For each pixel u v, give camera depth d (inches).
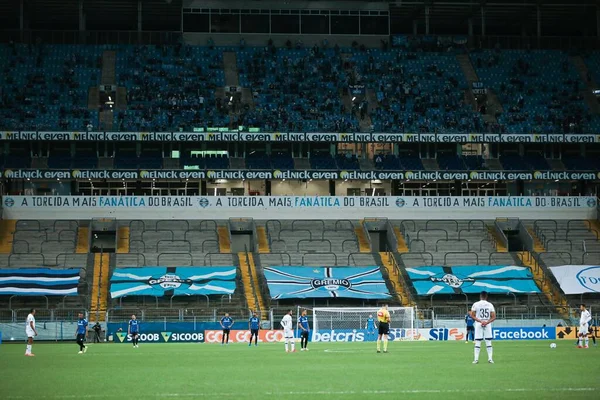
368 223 3341.5
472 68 4138.8
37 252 3002.0
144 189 3550.7
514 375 1050.1
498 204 3437.5
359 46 4217.5
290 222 3346.5
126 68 3939.5
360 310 2456.9
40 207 3228.3
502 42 4288.9
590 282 2854.3
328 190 3634.4
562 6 4271.7
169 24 4375.0
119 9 4178.2
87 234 3169.3
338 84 3954.2
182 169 3348.9
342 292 2743.6
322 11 4247.0
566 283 2847.0
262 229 3292.3
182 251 3070.9
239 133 3437.5
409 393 842.8
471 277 2871.6
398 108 3823.8
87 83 3814.0
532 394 826.2
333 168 3565.5
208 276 2792.8
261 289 2817.4
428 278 2854.3
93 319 2507.4
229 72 3976.4
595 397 797.9
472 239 3272.6
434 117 3782.0
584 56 4254.4
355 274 2874.0
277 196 3366.1
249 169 3385.8
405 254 3107.8
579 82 4087.1
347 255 3112.7
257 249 3105.3
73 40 4055.1
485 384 930.7
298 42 4195.4
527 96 3966.5
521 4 4229.8
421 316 2628.0
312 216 3368.6
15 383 986.1
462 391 857.5
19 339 2368.4
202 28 4178.2
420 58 4170.8
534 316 2620.6
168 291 2677.2
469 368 1179.3
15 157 3432.6
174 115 3661.4
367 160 3641.7
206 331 2395.4
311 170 3405.5
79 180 3464.6
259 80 3934.5
